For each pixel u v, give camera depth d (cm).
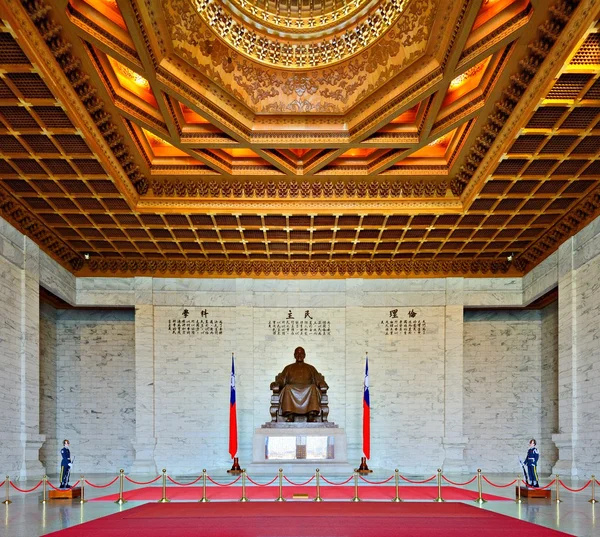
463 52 1335
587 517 1255
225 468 2442
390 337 2570
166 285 2566
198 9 1359
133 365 2611
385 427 2511
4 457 1839
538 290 2405
